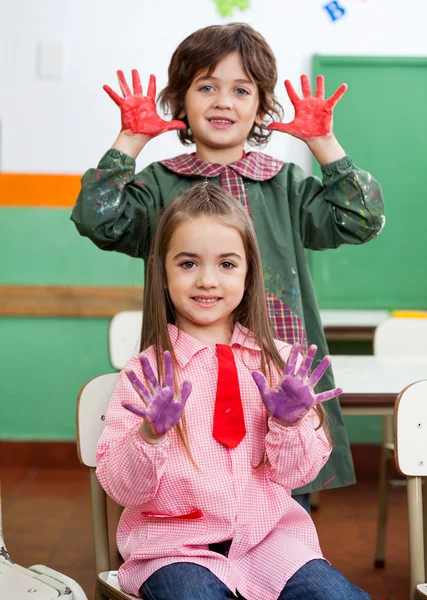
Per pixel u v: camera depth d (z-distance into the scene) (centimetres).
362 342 368
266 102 185
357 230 177
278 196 180
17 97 374
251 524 137
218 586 127
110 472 132
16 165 377
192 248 142
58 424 387
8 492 333
